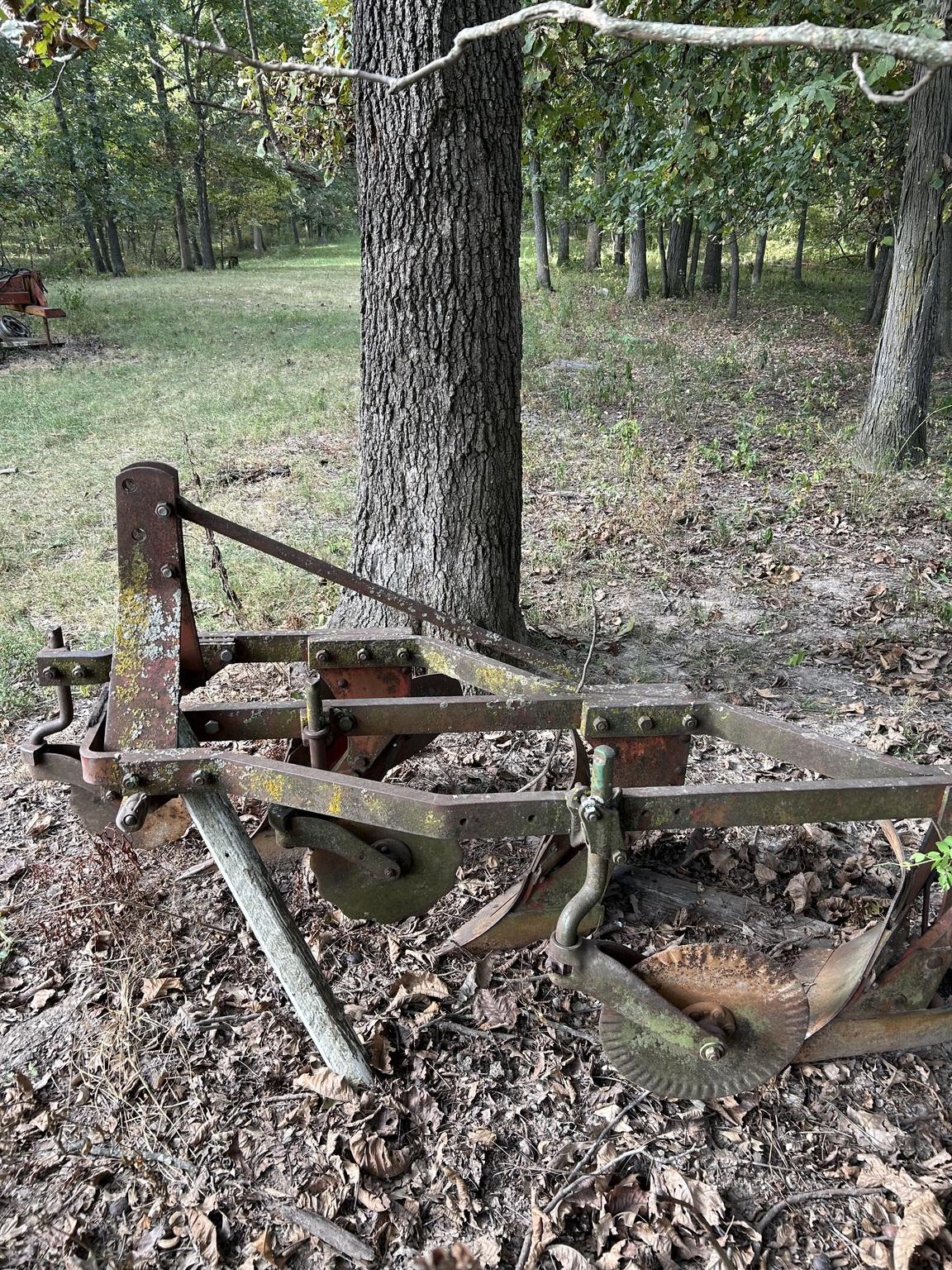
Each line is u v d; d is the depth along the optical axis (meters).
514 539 4.68
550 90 6.41
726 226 14.48
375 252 4.13
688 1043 2.35
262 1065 2.68
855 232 20.53
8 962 3.06
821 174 13.24
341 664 3.29
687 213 15.41
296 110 6.46
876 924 2.86
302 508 7.57
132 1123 2.51
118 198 30.34
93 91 27.20
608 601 5.93
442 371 4.20
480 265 4.08
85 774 2.53
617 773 2.94
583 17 1.36
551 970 3.02
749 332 18.67
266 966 3.04
